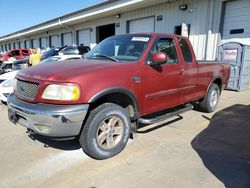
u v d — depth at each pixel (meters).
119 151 3.48
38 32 27.25
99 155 3.25
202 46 10.94
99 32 17.78
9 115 3.46
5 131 4.42
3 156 3.42
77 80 2.94
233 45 8.64
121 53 4.00
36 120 2.93
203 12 10.66
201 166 3.14
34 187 2.70
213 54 10.49
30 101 3.09
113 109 3.29
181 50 4.50
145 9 13.47
